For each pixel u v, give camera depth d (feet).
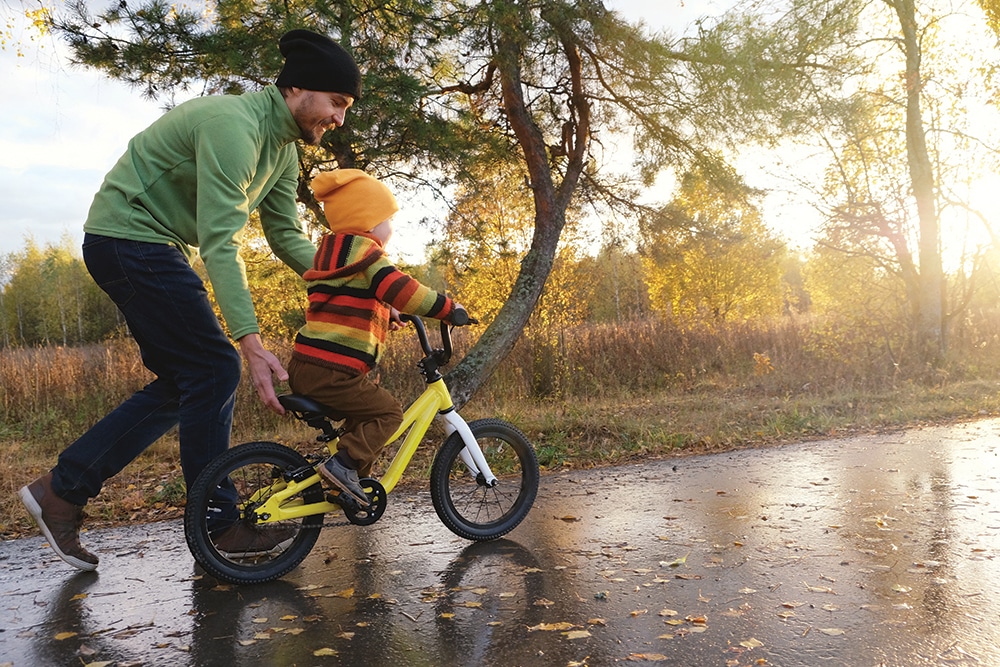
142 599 10.02
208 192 10.21
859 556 10.86
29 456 22.77
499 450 13.76
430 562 11.30
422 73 24.21
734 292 88.53
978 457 17.89
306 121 11.20
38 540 13.50
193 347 10.71
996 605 8.85
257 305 34.68
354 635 8.57
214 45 21.02
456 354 32.07
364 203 10.67
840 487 15.39
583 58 28.02
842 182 43.09
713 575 10.27
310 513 10.84
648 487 16.26
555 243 27.27
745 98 25.21
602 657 7.79
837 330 42.22
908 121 41.11
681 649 7.92
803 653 7.72
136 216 10.44
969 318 43.50
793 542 11.66
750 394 33.94
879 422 24.91
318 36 11.03
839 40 27.48
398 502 15.55
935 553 10.87
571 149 29.37
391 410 11.13
